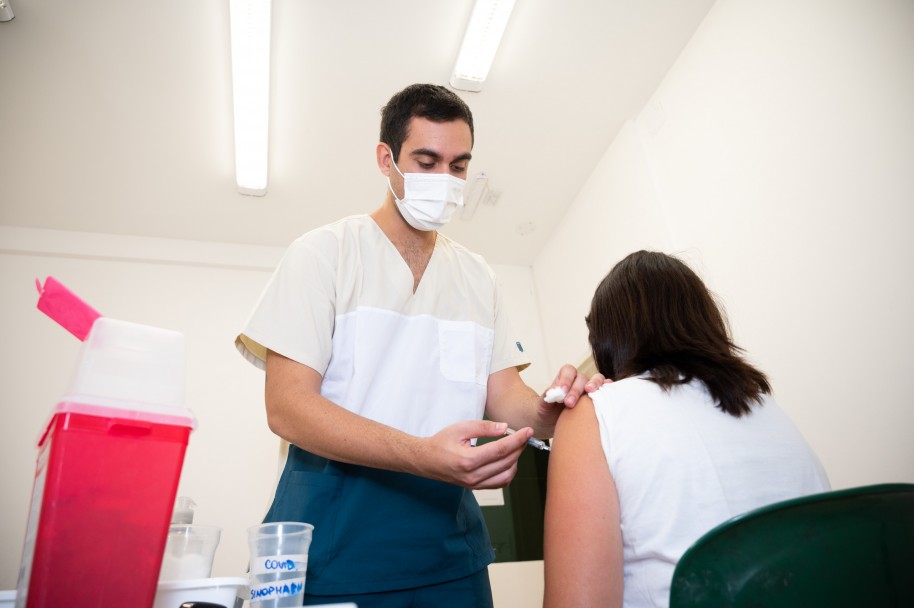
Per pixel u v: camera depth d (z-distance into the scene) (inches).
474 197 154.9
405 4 104.5
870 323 75.4
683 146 116.6
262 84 113.4
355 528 43.7
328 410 40.8
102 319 24.9
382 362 51.3
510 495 150.9
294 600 31.0
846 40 81.3
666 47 117.8
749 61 99.9
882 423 73.3
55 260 151.3
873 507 21.6
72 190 140.8
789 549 20.5
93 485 22.3
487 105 127.6
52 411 23.5
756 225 96.5
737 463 32.3
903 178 71.9
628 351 41.4
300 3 102.7
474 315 58.2
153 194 144.3
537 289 181.9
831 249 82.0
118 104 119.3
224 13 102.9
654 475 31.7
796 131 89.0
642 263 43.7
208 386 148.6
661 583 29.6
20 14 101.3
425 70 118.2
